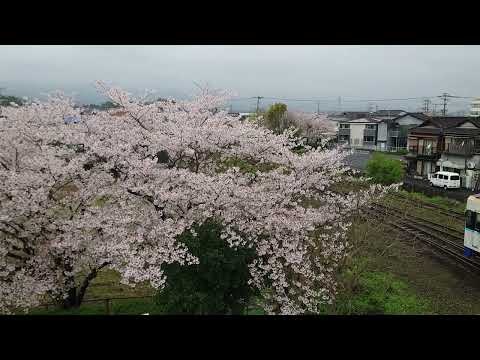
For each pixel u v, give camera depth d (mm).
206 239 7984
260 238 9000
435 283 11984
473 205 13125
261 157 10453
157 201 8469
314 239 10250
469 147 27469
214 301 7688
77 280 11422
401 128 45875
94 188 8836
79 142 8750
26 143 9039
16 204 8008
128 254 7863
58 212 9078
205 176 8781
